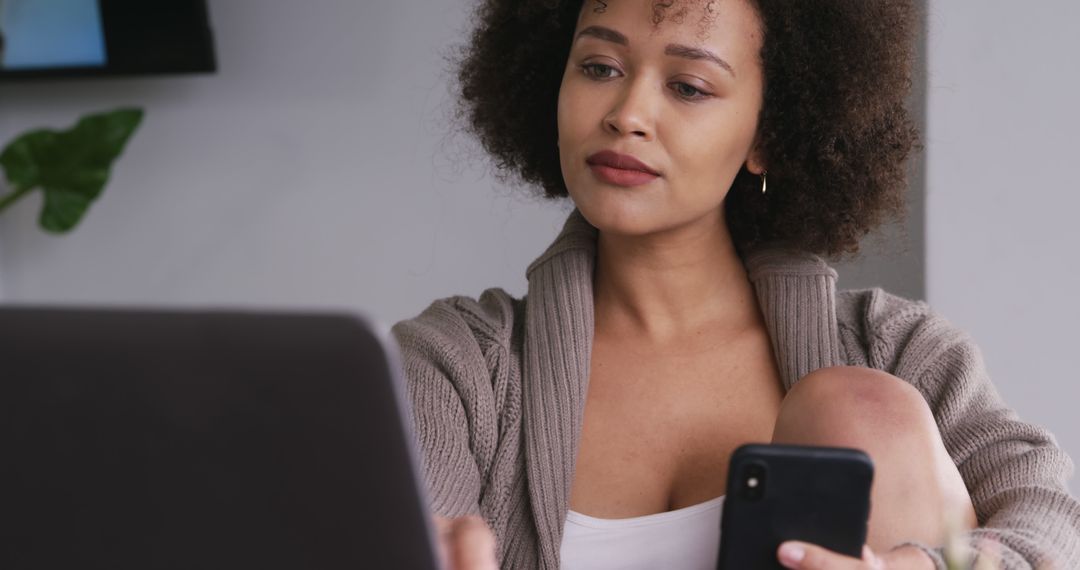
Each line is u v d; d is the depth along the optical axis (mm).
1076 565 1103
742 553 872
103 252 3361
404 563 625
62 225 3146
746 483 867
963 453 1269
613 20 1212
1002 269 2209
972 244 2213
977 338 2236
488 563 830
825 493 864
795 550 851
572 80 1249
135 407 600
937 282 2230
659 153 1215
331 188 3170
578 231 1347
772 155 1374
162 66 3160
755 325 1379
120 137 3105
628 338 1360
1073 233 2174
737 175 1409
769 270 1353
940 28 2166
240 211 3246
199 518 618
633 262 1328
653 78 1215
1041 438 1255
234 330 588
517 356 1341
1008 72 2156
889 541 1062
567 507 1277
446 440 1276
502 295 1422
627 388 1342
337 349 582
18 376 601
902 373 1325
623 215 1224
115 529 625
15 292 3439
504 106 1496
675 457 1314
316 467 604
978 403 1312
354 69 3115
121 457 609
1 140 3398
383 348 583
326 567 625
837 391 1123
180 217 3297
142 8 3133
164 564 628
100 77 3205
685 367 1347
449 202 3064
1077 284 2184
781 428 1145
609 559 1265
